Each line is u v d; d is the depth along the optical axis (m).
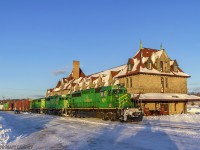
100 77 55.88
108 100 32.56
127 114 28.98
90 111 38.09
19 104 104.00
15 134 20.97
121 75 47.78
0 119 44.06
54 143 15.77
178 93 47.81
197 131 18.59
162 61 46.84
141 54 48.31
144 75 44.09
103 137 17.69
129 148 13.32
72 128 24.66
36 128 26.19
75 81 74.75
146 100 40.41
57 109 54.03
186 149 12.45
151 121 30.05
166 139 15.66
